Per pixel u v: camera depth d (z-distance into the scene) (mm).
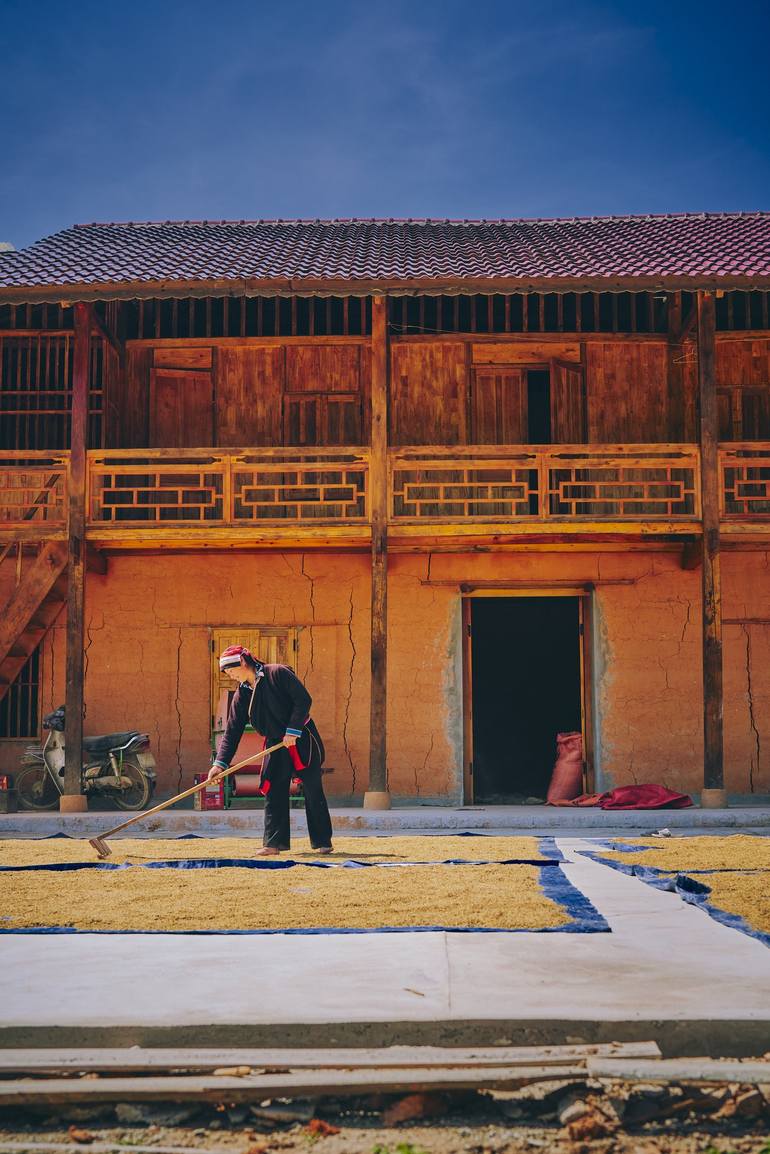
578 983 3855
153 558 14344
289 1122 3268
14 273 12875
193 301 14750
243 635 14227
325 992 3799
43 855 8109
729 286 12438
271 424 14703
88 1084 3328
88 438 13594
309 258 13883
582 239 15047
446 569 14305
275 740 8070
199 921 4992
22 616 12992
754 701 14016
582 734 14211
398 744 14094
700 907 5238
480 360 14711
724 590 14172
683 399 14602
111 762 13141
